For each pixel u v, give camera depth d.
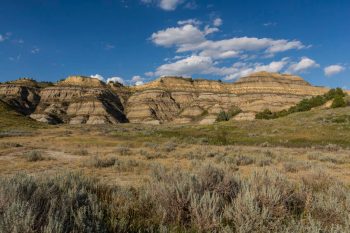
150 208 5.93
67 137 53.50
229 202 6.41
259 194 5.67
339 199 6.87
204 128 72.75
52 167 16.17
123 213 5.43
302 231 4.48
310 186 8.76
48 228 3.74
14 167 15.85
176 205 5.52
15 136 54.62
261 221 4.59
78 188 6.60
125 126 120.50
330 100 102.56
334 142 44.62
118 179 12.04
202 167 7.61
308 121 66.31
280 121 71.75
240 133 60.81
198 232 4.74
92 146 34.72
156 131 70.75
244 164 18.69
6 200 4.58
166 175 8.38
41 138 49.22
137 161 17.47
